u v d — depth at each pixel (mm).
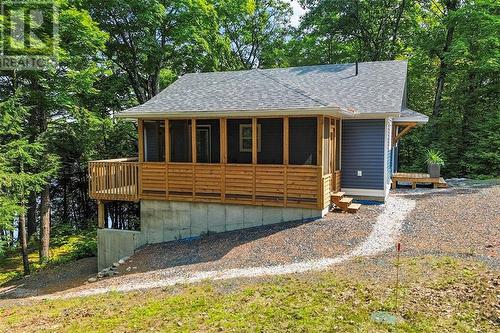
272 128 11273
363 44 26422
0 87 13281
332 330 4738
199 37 19094
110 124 16578
